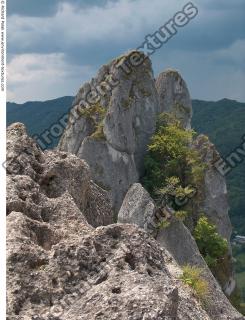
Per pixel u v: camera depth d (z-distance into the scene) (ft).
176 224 149.18
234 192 428.56
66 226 39.55
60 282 28.91
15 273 29.07
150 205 147.33
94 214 52.34
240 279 350.64
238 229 408.67
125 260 30.04
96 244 30.94
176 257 146.51
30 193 40.78
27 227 35.01
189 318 39.11
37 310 27.45
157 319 25.76
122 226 32.12
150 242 31.96
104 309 26.25
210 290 69.72
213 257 213.25
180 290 46.11
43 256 30.48
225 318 69.15
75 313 26.66
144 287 27.40
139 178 249.55
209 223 226.99
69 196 43.52
